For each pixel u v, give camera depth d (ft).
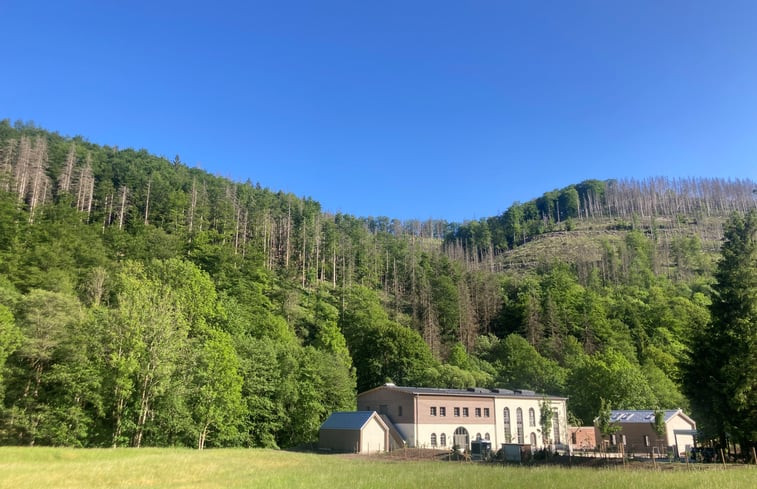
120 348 165.37
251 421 212.23
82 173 394.52
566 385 295.69
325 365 244.83
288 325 317.01
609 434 217.77
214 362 189.06
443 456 176.96
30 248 258.16
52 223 293.64
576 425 273.95
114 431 167.84
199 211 438.81
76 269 255.50
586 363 284.61
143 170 490.90
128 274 225.76
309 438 224.94
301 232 525.34
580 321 415.23
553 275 523.29
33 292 177.47
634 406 266.77
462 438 228.22
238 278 318.04
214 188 526.57
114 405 169.07
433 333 380.78
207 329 201.46
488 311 470.39
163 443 182.29
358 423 200.64
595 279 545.44
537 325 400.26
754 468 116.06
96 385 162.71
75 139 556.10
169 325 177.78
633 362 340.39
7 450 127.75
